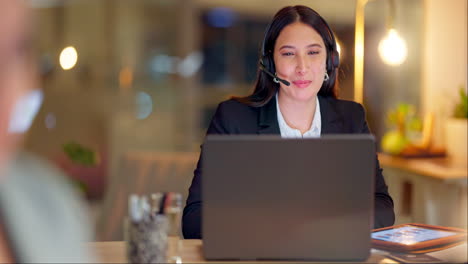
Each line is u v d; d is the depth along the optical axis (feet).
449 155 11.32
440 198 10.05
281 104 6.15
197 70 23.98
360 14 9.78
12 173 1.69
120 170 9.02
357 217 4.16
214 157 4.08
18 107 1.43
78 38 21.53
